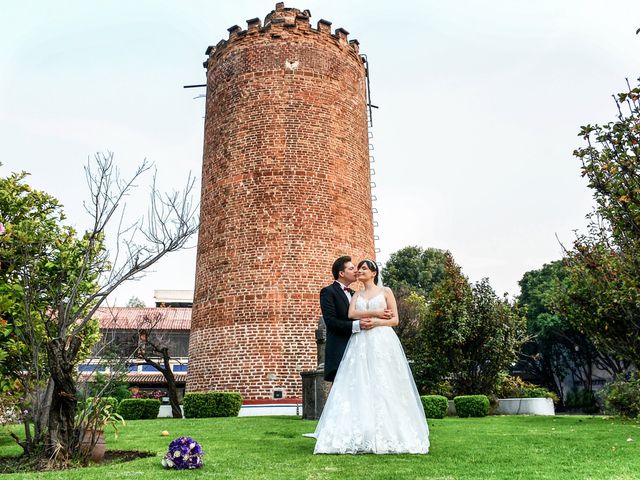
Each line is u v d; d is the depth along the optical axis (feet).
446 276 76.18
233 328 67.51
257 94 74.28
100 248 31.50
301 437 27.99
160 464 18.53
